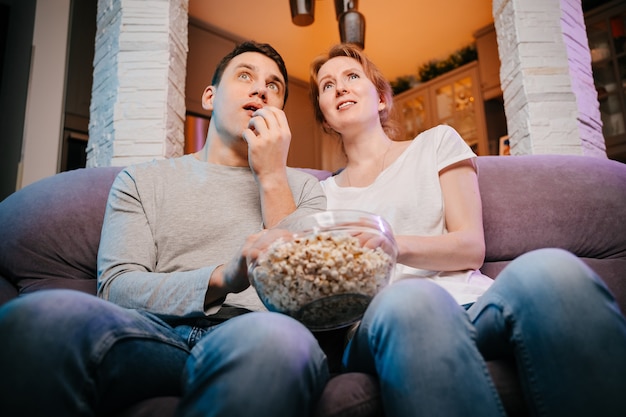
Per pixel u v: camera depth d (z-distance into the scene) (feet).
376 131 4.61
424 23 11.53
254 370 1.80
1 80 9.76
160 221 3.38
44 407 1.74
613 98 10.40
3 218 4.04
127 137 6.43
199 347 2.08
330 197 4.27
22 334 1.83
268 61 4.11
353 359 2.48
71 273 3.89
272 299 2.38
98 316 2.07
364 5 10.82
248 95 3.89
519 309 2.10
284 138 3.43
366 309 2.44
